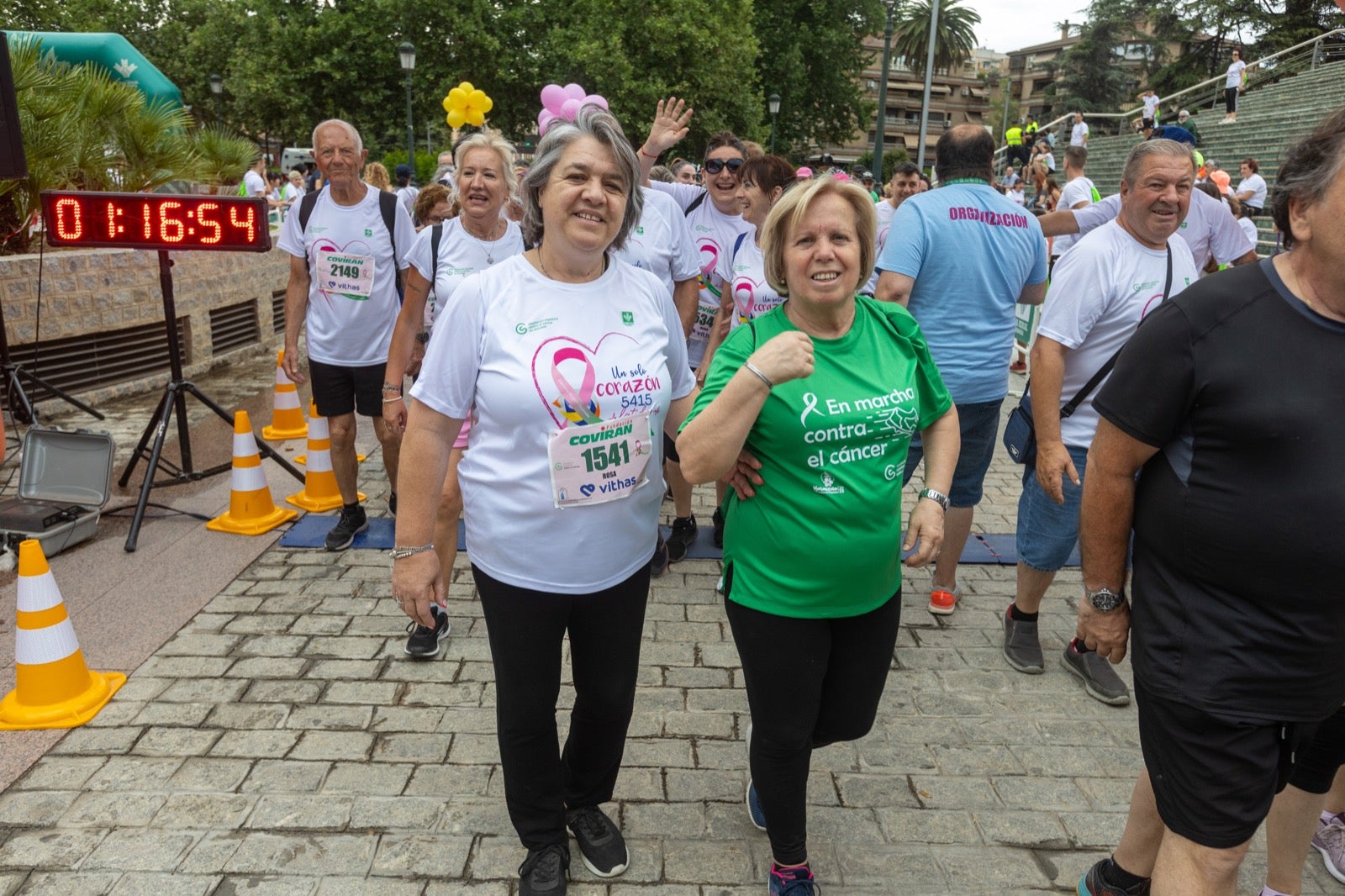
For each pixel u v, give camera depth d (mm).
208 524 5086
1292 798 2264
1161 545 1903
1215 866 1904
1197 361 1770
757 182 4336
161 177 9000
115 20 41062
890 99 103750
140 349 8375
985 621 4207
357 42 29016
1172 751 1926
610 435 2250
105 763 3014
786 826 2414
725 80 31484
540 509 2230
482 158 4020
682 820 2826
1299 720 1844
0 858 2586
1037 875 2631
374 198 4730
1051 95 74125
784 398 2201
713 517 5352
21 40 7980
